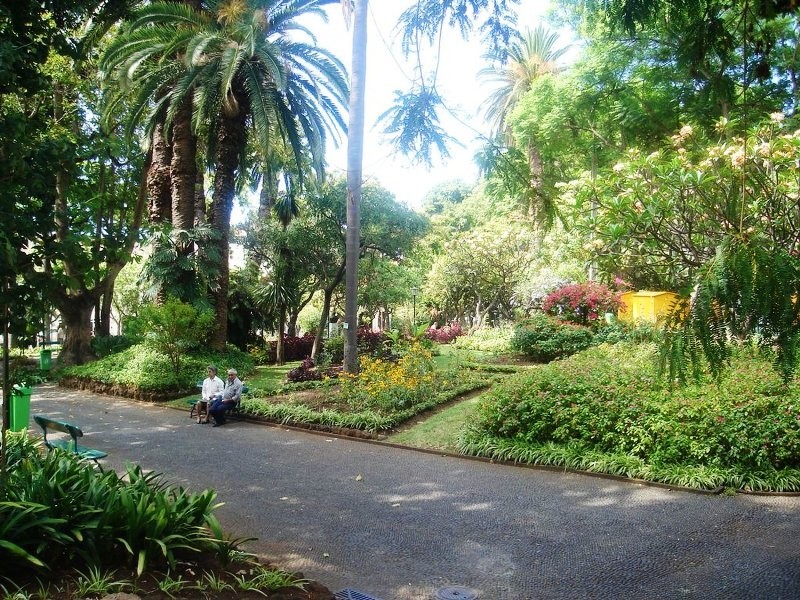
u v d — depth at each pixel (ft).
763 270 6.48
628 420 25.40
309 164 70.49
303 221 71.10
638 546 17.20
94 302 67.51
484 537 18.17
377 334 71.05
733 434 22.86
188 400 45.39
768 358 6.84
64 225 16.20
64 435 34.60
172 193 58.49
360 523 19.56
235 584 13.05
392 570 15.87
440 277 102.37
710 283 6.80
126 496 13.97
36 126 14.94
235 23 51.44
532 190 13.39
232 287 81.05
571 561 16.28
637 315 54.19
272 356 84.79
